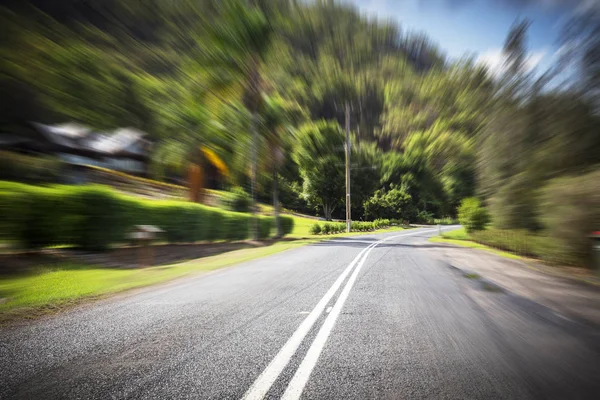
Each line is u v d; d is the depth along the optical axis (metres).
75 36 16.73
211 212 17.42
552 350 3.39
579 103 11.96
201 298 5.69
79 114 18.14
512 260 11.56
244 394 2.52
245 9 21.92
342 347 3.46
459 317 4.55
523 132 15.48
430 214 86.00
